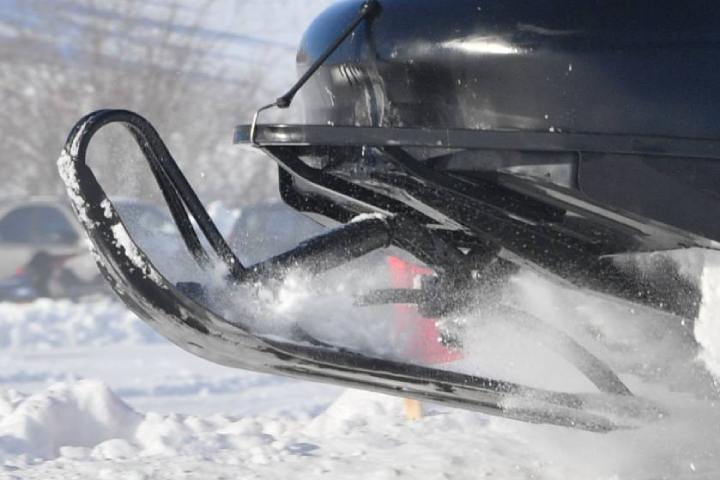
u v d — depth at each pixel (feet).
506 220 46.83
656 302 48.80
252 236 68.85
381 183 46.60
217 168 267.39
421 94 45.37
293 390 105.60
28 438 64.95
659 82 42.68
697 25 42.80
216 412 95.40
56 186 264.72
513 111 43.60
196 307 43.19
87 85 269.44
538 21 43.42
